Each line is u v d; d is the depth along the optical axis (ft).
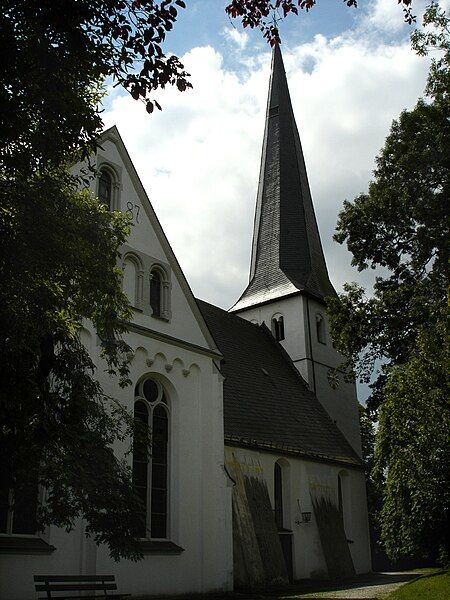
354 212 100.32
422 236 92.79
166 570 66.80
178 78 30.35
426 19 85.56
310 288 142.20
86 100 33.14
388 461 95.35
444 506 70.44
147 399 72.08
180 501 71.05
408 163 89.45
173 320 77.05
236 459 88.58
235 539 79.61
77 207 36.94
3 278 30.89
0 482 35.04
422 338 71.05
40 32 28.07
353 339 101.09
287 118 165.89
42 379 36.32
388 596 63.05
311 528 99.81
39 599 49.06
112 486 38.99
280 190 156.66
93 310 40.45
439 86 89.81
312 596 69.46
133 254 73.92
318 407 127.65
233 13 34.09
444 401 65.51
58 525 39.50
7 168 31.07
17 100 28.53
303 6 33.94
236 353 116.98
